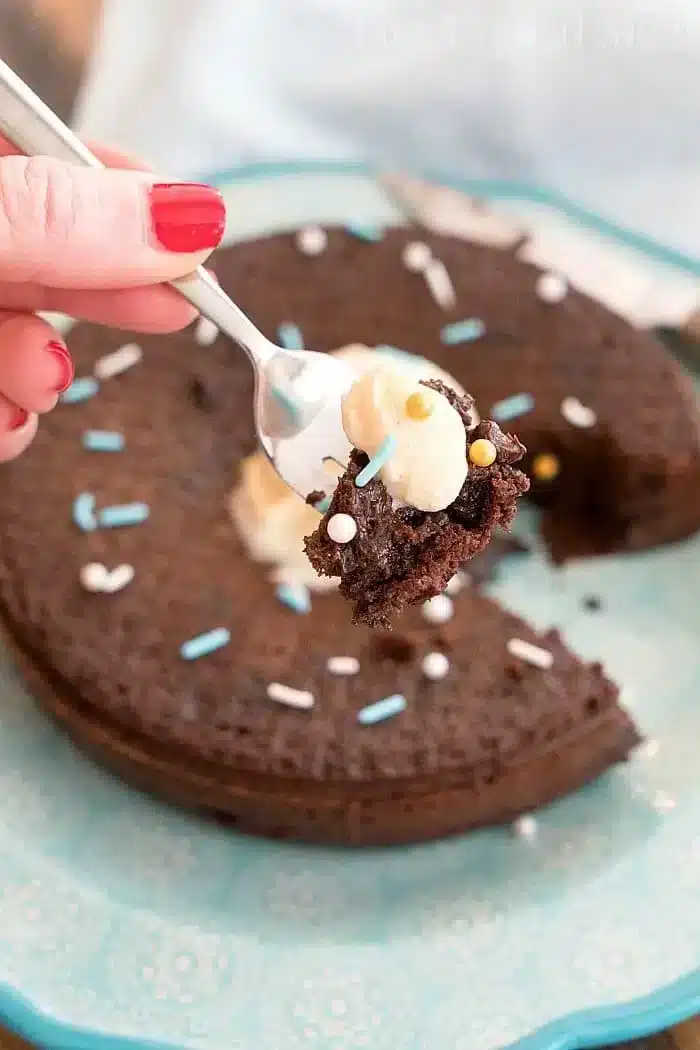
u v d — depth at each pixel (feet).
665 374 1.40
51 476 1.29
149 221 0.99
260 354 1.06
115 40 1.64
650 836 1.20
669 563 1.40
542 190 1.56
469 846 1.21
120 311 1.17
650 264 1.50
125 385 1.34
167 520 1.29
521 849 1.21
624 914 1.15
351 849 1.21
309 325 1.39
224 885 1.18
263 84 1.62
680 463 1.36
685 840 1.20
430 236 1.45
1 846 1.19
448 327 1.40
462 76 1.59
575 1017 1.08
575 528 1.42
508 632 1.25
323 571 0.98
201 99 1.60
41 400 1.15
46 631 1.22
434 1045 1.08
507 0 1.58
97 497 1.28
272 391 1.06
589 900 1.16
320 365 1.07
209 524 1.29
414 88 1.60
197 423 1.34
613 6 1.56
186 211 0.99
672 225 1.60
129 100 1.62
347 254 1.43
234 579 1.26
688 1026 1.12
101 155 1.19
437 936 1.15
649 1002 1.09
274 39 1.61
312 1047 1.08
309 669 1.20
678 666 1.33
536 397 1.38
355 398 0.97
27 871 1.17
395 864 1.20
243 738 1.18
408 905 1.17
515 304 1.41
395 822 1.19
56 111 1.71
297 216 1.55
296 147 1.64
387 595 0.98
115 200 0.98
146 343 1.36
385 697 1.19
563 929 1.15
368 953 1.14
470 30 1.59
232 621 1.23
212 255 1.41
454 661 1.22
